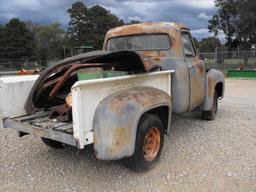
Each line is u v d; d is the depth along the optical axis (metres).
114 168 4.42
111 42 6.05
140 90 4.20
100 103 3.69
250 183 3.93
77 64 4.23
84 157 4.84
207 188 3.81
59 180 4.10
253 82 17.53
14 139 5.75
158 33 5.51
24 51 63.97
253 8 45.81
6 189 3.87
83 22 81.19
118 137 3.64
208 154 4.91
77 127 3.45
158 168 4.39
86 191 3.80
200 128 6.38
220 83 7.24
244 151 5.04
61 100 4.57
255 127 6.48
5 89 4.37
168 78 4.96
